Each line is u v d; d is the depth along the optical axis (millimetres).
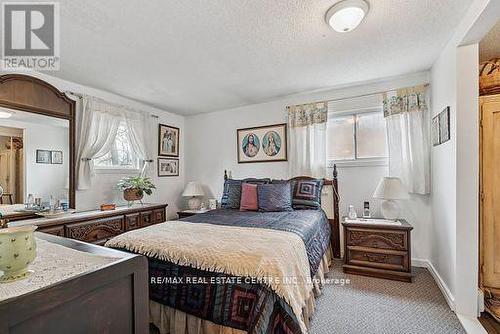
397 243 2502
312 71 2678
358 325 1772
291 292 1372
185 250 1581
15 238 689
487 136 2125
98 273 669
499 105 2096
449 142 2102
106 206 2951
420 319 1838
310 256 1931
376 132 3148
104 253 890
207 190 4277
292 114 3490
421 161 2760
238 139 3990
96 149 2990
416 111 2779
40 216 2492
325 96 3355
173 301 1575
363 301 2098
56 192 2668
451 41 2023
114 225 2812
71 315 609
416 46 2170
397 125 2889
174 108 4008
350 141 3279
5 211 2309
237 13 1667
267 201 2939
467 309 1883
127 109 3438
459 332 1687
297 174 3426
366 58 2393
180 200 4348
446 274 2195
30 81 2486
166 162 4102
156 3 1553
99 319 674
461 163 1925
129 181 3238
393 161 2910
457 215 1934
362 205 3148
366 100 3107
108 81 2848
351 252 2680
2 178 2305
